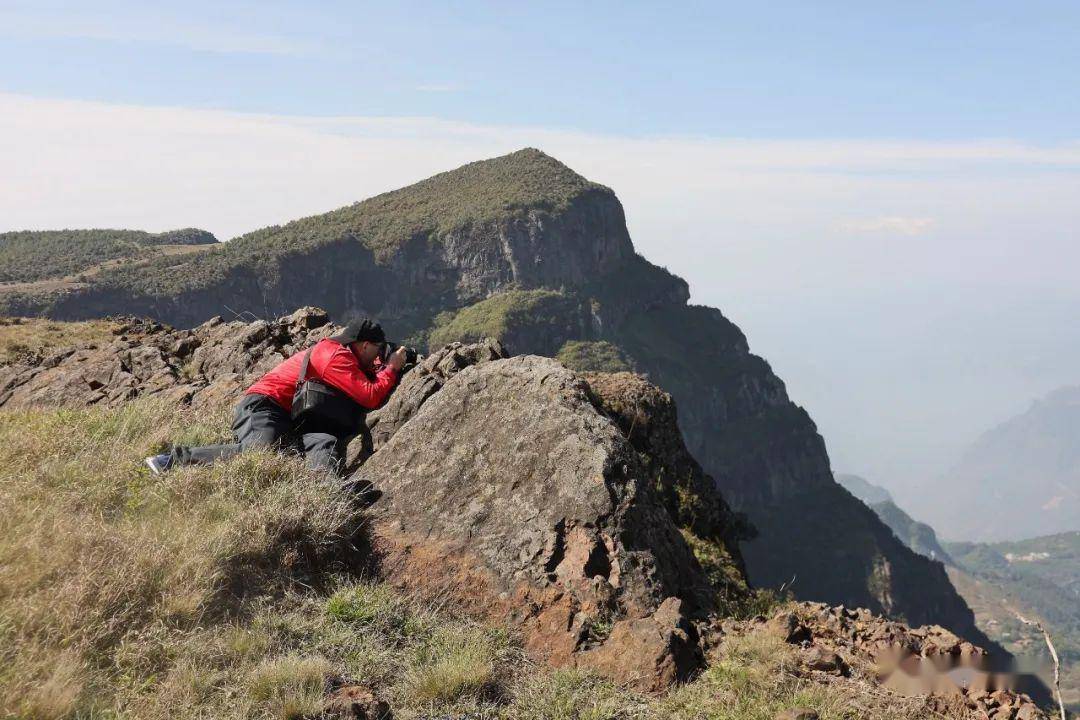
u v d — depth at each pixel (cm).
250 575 473
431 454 607
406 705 391
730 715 384
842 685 421
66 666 361
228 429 716
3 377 1232
